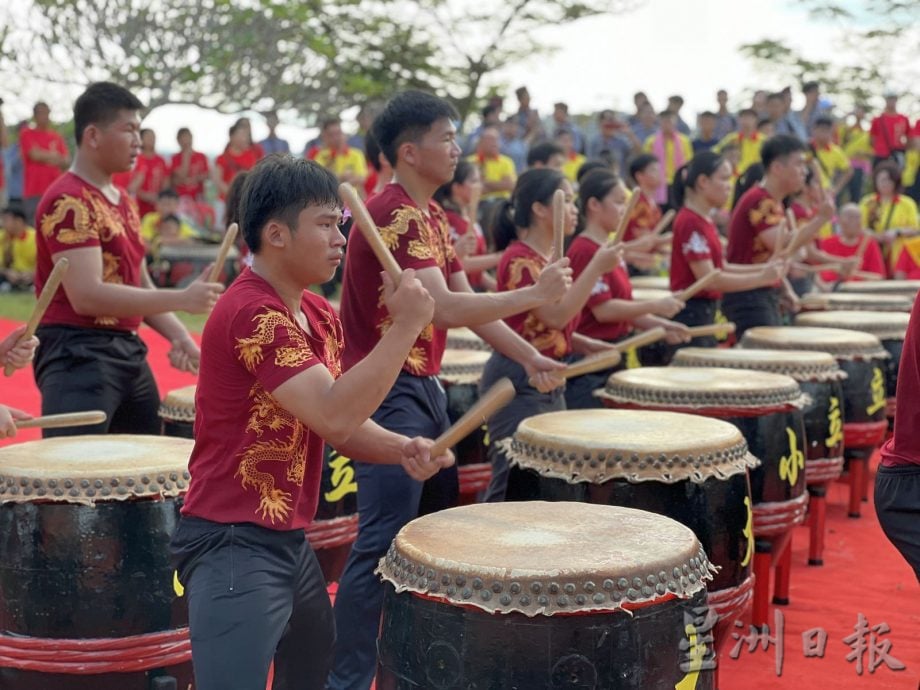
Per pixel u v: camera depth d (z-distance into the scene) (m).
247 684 1.82
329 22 13.94
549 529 1.98
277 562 1.90
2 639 2.27
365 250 2.60
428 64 14.38
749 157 10.00
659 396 3.20
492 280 5.62
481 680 1.74
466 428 2.06
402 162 2.65
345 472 3.04
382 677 1.92
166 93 13.04
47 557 2.22
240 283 1.88
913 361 2.35
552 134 10.93
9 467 2.29
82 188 3.02
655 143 9.91
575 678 1.72
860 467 4.51
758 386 3.16
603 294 3.77
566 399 3.75
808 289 6.68
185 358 3.31
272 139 11.18
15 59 12.55
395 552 1.91
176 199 10.40
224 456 1.88
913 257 8.52
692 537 1.94
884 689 2.83
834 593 3.61
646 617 1.77
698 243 4.56
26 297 9.87
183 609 2.30
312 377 1.79
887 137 10.84
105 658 2.24
